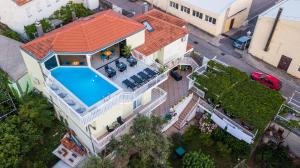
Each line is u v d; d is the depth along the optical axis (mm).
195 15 54938
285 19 42344
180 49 42750
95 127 30125
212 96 37531
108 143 30766
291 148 37750
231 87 38156
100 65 35500
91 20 34812
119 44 36500
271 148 37062
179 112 38562
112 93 29875
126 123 31859
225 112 37500
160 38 39688
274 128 38219
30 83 37594
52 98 33188
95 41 32875
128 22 35938
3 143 31203
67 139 34406
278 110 36531
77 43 32531
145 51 37250
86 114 27250
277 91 39219
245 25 57812
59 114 34688
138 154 31703
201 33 54938
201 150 36250
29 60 33312
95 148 31375
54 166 32375
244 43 50625
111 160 29109
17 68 37656
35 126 33469
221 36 54438
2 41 42594
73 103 29234
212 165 32781
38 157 32688
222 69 40688
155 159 30047
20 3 45500
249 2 55562
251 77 44125
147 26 40906
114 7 56562
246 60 49000
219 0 53219
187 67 44844
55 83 31438
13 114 35906
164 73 34625
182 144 36531
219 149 35781
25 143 31922
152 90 37344
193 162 32719
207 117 38969
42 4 49281
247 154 35281
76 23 36188
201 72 41250
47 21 48750
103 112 28938
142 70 35219
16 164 30656
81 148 33844
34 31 47250
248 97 37156
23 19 47375
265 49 46906
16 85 35812
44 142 33969
